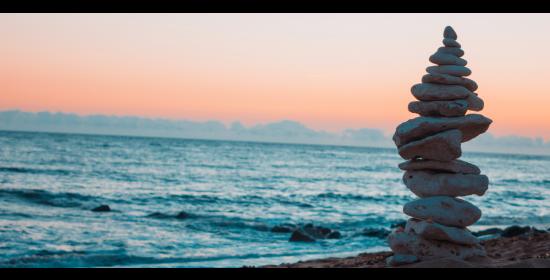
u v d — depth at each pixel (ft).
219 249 59.36
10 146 263.49
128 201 103.60
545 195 148.56
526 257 36.55
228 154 315.58
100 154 241.14
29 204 92.22
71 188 119.96
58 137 423.64
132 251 56.34
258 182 161.17
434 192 33.53
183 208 98.07
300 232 66.23
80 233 65.57
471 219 33.24
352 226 83.46
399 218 92.12
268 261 51.85
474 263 32.68
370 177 200.34
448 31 33.81
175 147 364.58
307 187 153.69
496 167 327.47
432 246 33.42
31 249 56.03
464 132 33.78
